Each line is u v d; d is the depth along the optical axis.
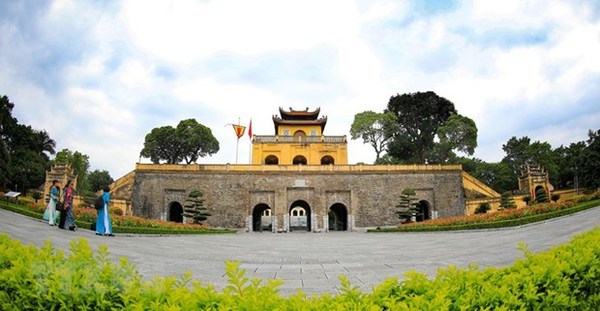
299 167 46.41
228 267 3.51
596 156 45.06
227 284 7.28
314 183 46.06
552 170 62.97
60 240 12.59
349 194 46.12
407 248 15.11
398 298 3.38
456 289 3.61
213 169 45.97
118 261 9.77
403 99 68.56
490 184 70.06
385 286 3.73
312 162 56.25
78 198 37.19
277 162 58.00
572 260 4.50
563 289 3.83
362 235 30.56
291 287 7.09
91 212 21.72
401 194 46.22
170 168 45.75
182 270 8.98
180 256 11.91
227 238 25.06
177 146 66.44
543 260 4.41
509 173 68.06
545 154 67.12
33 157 49.97
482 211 41.22
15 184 45.88
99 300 3.22
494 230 22.14
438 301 3.12
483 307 3.34
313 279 7.97
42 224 18.02
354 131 66.50
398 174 46.75
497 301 3.41
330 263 10.72
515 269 4.46
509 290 3.59
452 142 61.66
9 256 4.16
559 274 4.02
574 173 53.59
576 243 5.45
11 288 3.53
